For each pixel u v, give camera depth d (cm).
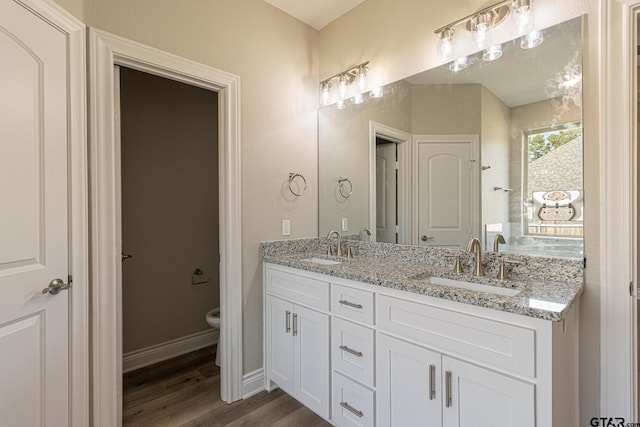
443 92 181
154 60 168
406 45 199
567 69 140
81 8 144
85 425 144
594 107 134
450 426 123
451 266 178
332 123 243
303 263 188
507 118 157
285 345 200
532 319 104
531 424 104
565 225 141
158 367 249
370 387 151
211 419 185
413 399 135
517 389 107
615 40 129
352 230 230
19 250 119
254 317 215
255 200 214
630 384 127
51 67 130
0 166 113
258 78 216
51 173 130
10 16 114
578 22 137
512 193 156
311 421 183
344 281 163
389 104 207
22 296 120
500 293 143
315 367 179
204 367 250
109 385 153
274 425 180
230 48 201
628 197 127
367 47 221
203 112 292
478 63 167
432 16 187
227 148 200
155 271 261
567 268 140
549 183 145
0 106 112
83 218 143
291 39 237
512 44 155
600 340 133
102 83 150
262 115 218
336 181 240
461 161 175
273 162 224
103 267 151
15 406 118
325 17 240
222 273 203
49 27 129
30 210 123
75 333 140
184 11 181
